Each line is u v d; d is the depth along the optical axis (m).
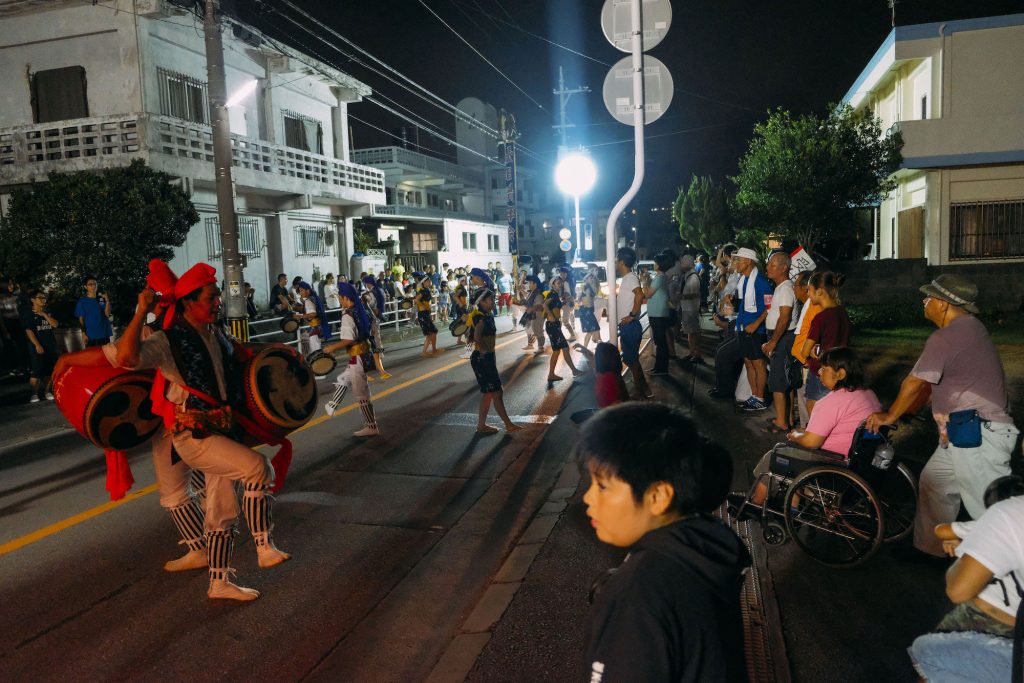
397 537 5.55
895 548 4.52
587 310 14.21
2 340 14.40
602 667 1.42
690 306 12.60
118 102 17.66
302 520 5.96
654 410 1.64
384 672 3.72
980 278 17.75
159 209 15.59
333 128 26.55
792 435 4.87
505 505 6.19
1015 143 18.16
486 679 3.39
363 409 8.67
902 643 3.57
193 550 5.01
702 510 1.63
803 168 18.41
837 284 6.43
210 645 4.02
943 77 19.27
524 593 4.25
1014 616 2.24
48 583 4.86
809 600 4.05
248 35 20.12
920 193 20.78
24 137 17.31
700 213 31.17
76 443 9.00
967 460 3.98
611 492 1.61
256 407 4.51
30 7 17.64
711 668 1.41
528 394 11.10
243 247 21.94
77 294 14.88
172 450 4.69
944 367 4.00
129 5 17.17
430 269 27.02
